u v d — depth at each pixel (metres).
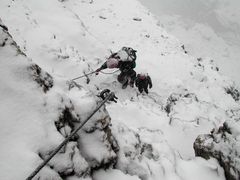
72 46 10.64
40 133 3.79
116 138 5.24
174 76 13.28
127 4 20.03
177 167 5.65
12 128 3.67
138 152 5.34
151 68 13.23
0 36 4.16
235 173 5.78
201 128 8.41
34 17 10.90
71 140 4.30
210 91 13.98
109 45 14.55
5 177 3.22
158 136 6.70
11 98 3.88
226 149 6.08
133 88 11.07
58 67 9.31
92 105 4.74
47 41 9.68
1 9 9.86
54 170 3.70
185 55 16.39
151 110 9.26
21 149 3.52
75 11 16.73
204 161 6.00
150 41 16.12
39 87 4.22
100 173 4.51
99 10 17.59
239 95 16.83
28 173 3.33
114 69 11.41
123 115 7.95
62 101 4.36
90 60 11.12
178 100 10.21
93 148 4.50
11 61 4.10
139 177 4.91
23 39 9.20
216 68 18.50
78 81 9.48
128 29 16.50
